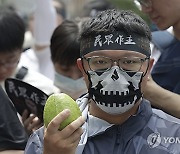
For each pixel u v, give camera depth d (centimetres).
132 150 263
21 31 378
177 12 329
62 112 238
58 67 378
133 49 260
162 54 354
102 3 671
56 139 239
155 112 279
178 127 269
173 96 317
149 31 270
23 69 381
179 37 347
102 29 262
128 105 261
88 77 264
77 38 369
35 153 268
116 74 257
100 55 261
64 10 907
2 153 298
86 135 266
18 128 304
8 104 304
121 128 267
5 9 400
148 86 318
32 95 330
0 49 365
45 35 500
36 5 505
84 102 279
